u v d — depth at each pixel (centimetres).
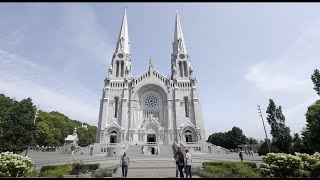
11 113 4603
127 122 7656
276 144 5678
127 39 9775
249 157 5306
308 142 4269
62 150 10456
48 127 11062
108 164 3706
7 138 4331
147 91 8375
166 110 7981
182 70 8812
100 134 7306
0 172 1939
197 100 8038
